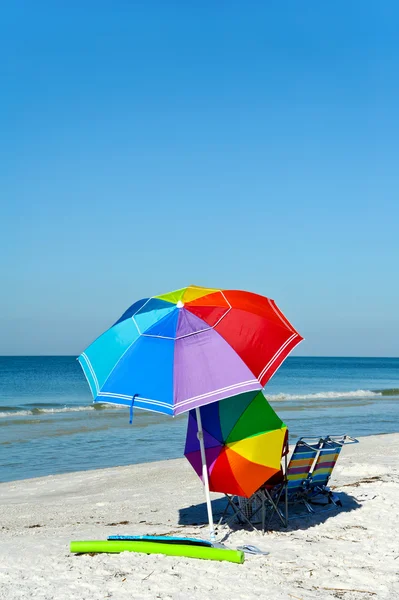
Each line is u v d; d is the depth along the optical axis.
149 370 6.63
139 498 11.29
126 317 7.38
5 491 13.53
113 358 6.91
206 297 7.35
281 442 7.04
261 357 6.71
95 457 19.23
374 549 6.77
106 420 29.78
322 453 8.13
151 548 6.59
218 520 8.45
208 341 6.75
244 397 7.13
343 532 7.47
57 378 75.88
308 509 8.38
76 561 6.37
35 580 5.74
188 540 6.71
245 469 6.92
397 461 13.91
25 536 8.39
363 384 69.19
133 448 20.97
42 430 25.75
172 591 5.36
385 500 9.10
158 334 6.90
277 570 5.99
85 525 9.02
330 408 36.19
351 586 5.55
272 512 7.79
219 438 7.01
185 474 14.34
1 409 37.16
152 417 31.25
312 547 6.84
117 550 6.68
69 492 13.05
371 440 19.09
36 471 16.98
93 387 6.76
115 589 5.42
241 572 5.90
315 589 5.46
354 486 10.25
